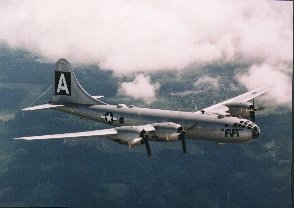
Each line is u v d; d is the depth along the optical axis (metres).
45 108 53.25
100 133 40.03
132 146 40.34
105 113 50.88
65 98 54.69
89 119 53.31
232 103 51.69
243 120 42.06
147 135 40.41
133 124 47.97
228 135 42.09
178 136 41.72
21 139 37.62
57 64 54.59
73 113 54.25
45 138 38.41
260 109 51.62
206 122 43.06
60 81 54.75
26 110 52.22
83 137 39.50
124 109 49.41
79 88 53.62
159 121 45.50
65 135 39.56
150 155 41.03
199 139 44.88
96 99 52.88
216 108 50.50
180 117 44.56
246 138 41.53
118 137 40.47
